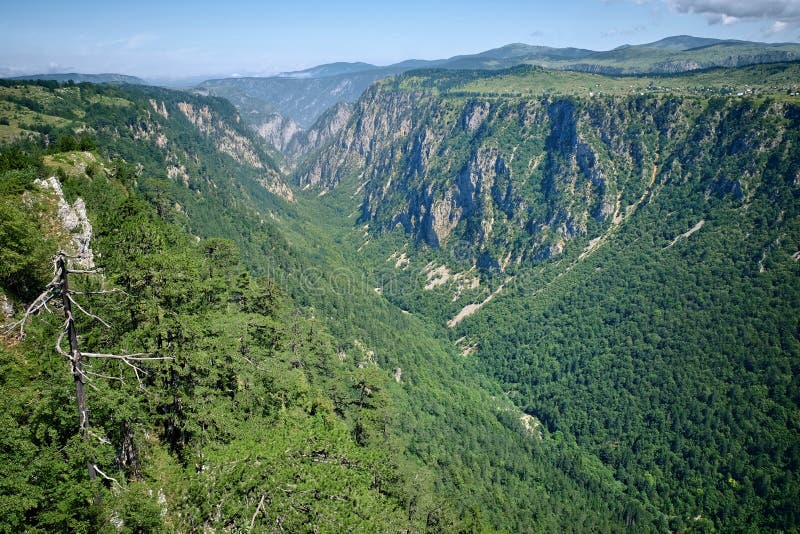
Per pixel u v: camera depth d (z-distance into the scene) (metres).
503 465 149.50
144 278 43.12
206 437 41.97
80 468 29.14
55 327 39.47
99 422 33.59
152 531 32.50
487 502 118.06
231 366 48.91
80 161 109.25
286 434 47.47
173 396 40.78
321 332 114.44
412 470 69.50
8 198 56.59
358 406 78.94
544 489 148.88
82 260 59.84
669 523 149.75
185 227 158.12
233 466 38.59
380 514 43.41
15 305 44.22
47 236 58.00
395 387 155.38
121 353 37.78
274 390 56.28
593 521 138.00
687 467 160.88
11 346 37.97
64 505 27.38
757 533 139.62
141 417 36.97
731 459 155.25
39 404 29.47
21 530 26.34
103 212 85.19
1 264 43.91
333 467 44.50
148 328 40.25
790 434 151.75
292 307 126.50
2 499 25.12
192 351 41.91
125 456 37.69
